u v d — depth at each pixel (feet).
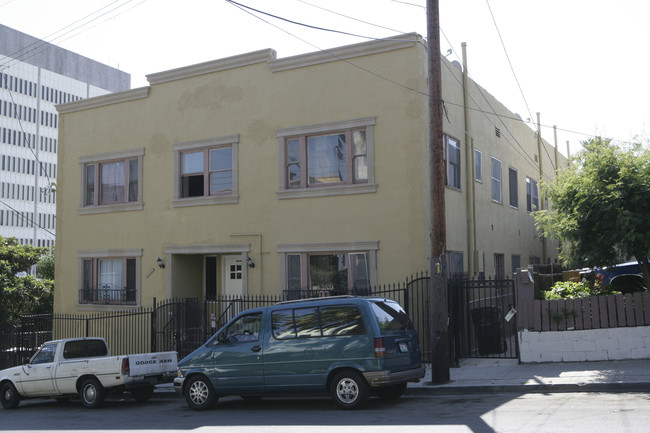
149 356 44.14
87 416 39.29
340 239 52.85
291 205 55.42
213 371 36.70
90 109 68.13
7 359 67.82
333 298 34.47
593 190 41.29
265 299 55.88
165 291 61.46
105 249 65.57
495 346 47.70
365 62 52.90
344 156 53.62
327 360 33.32
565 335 42.16
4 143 296.30
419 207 49.83
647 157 40.57
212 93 60.29
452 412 30.12
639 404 29.12
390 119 51.49
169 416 36.01
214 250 58.85
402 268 50.14
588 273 55.06
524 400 32.60
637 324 40.83
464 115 60.64
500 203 69.51
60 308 68.28
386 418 29.60
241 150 58.29
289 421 30.78
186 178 61.67
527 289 43.55
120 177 65.98
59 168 69.87
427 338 48.52
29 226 308.19
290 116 55.93
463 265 57.82
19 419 40.63
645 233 39.99
